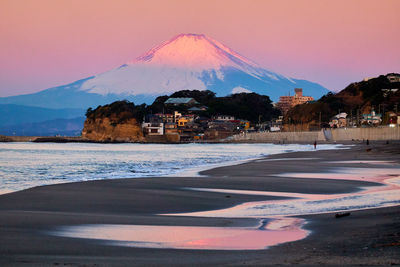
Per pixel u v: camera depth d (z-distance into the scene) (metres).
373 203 29.53
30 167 73.44
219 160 91.94
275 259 14.65
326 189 39.28
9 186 44.22
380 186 41.00
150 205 30.70
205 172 57.34
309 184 43.09
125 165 77.38
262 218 24.69
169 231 20.94
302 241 17.81
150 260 15.06
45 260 15.03
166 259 15.21
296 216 24.86
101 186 41.16
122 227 21.92
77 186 40.91
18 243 17.75
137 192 37.28
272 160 82.81
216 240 18.83
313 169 61.38
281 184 43.31
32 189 38.41
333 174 53.88
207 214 26.98
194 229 21.47
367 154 101.25
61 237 19.16
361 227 19.80
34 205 30.22
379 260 13.62
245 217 25.33
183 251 16.62
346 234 18.50
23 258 15.33
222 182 45.03
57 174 58.50
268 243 17.98
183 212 27.89
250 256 15.49
